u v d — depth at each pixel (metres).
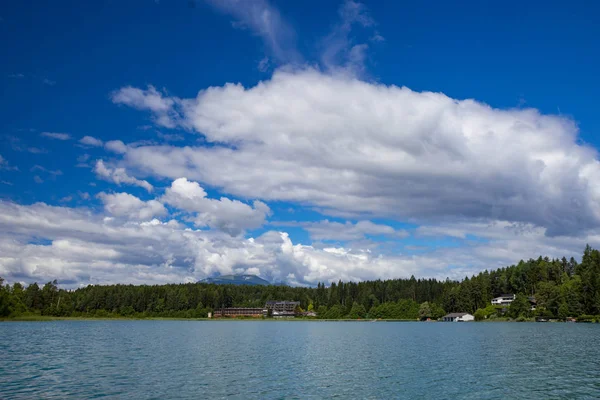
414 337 119.31
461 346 89.50
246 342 102.38
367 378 50.59
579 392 43.06
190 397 40.31
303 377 51.16
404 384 47.00
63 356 70.62
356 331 156.62
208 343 98.81
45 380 48.28
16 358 67.56
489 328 163.00
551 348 83.12
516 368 58.16
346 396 41.19
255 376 51.62
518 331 138.62
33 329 152.38
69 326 183.50
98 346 88.81
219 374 52.97
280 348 86.94
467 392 43.09
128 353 75.94
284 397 40.59
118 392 42.16
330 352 79.31
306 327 197.62
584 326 168.75
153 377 50.47
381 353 77.31
